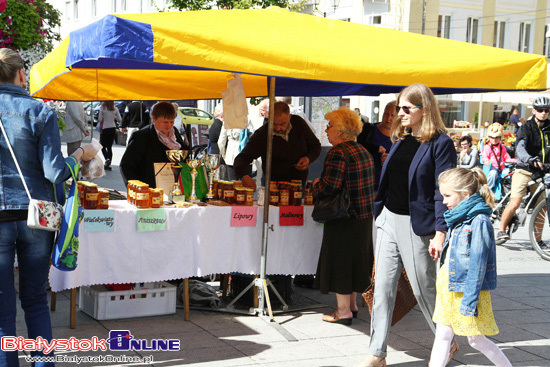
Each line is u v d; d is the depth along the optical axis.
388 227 4.50
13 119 3.77
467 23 25.66
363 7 24.33
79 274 5.01
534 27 28.05
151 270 5.29
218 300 5.94
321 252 5.62
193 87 6.87
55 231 3.94
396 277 4.51
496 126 10.86
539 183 8.89
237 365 4.55
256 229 5.75
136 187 5.31
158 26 4.13
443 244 4.14
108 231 5.10
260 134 6.43
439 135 4.29
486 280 3.93
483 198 3.96
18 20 6.85
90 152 4.38
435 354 4.05
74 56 4.39
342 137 5.55
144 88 6.71
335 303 6.34
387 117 6.85
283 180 6.49
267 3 12.66
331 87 7.50
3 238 3.72
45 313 3.95
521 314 6.13
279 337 5.21
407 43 5.39
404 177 4.39
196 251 5.46
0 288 3.76
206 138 18.25
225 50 4.35
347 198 5.39
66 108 12.73
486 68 5.03
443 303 4.05
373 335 4.52
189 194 5.85
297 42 4.78
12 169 3.77
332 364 4.64
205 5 13.31
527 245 9.80
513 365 4.78
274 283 6.09
